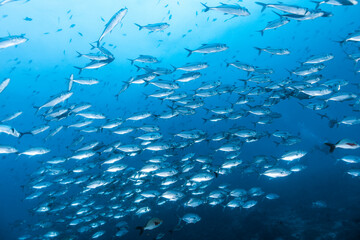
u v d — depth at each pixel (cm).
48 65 3612
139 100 4950
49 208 1283
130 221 1634
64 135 4153
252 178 2350
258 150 3478
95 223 1239
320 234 1088
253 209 1561
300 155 985
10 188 4316
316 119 3959
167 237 1319
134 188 1304
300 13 785
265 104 1194
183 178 1166
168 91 1220
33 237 1498
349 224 1120
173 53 4634
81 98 4528
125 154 1199
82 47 3578
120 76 4616
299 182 2073
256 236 1180
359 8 4219
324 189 1784
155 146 1095
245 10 816
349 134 3647
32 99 4050
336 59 4344
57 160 1262
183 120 3781
